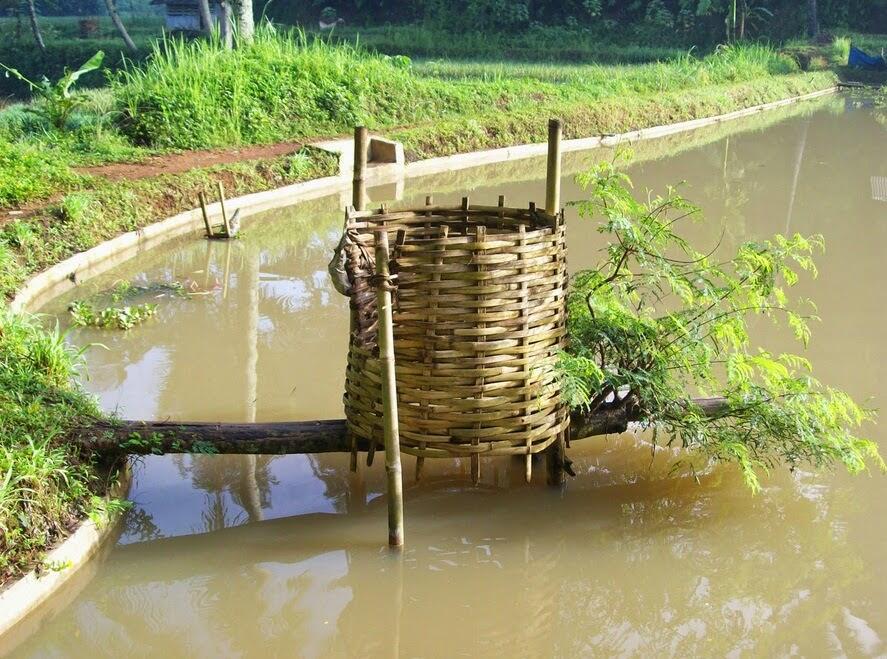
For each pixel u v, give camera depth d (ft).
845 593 13.43
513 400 13.73
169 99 41.73
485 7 102.58
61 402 15.53
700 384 16.97
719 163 49.29
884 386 19.93
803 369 20.70
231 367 21.07
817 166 48.24
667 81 70.03
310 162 40.86
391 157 44.65
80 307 23.75
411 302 13.26
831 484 16.26
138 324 23.57
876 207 38.09
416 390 13.57
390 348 13.07
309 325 23.95
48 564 12.61
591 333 15.74
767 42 100.94
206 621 12.71
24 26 115.85
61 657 11.98
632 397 15.99
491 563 13.96
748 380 15.84
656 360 15.61
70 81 41.04
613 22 104.83
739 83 75.82
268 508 15.29
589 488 15.94
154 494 15.65
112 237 29.76
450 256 13.08
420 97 53.57
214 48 48.85
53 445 14.32
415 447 13.80
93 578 13.46
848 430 17.74
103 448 14.71
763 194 40.57
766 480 16.38
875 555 14.28
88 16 147.13
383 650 12.21
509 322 13.43
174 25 109.60
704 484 16.17
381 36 100.42
